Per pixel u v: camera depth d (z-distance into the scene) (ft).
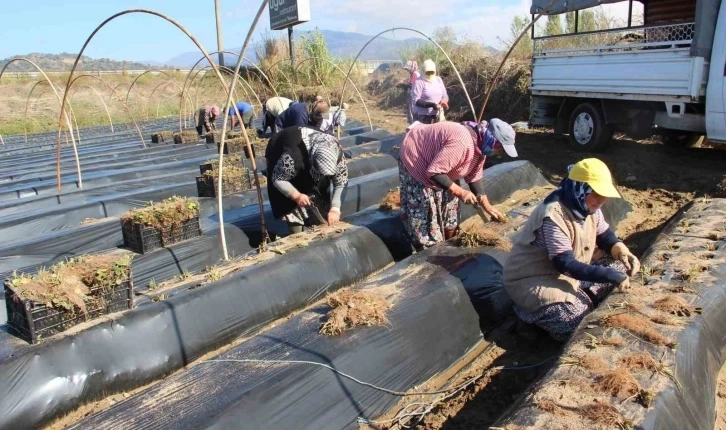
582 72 28.78
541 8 30.96
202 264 17.99
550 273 12.03
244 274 14.26
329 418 9.83
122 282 12.72
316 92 57.72
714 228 15.21
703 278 12.01
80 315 12.00
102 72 98.89
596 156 29.25
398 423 10.39
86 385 11.09
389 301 12.30
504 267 12.74
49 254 18.71
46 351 10.96
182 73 105.60
